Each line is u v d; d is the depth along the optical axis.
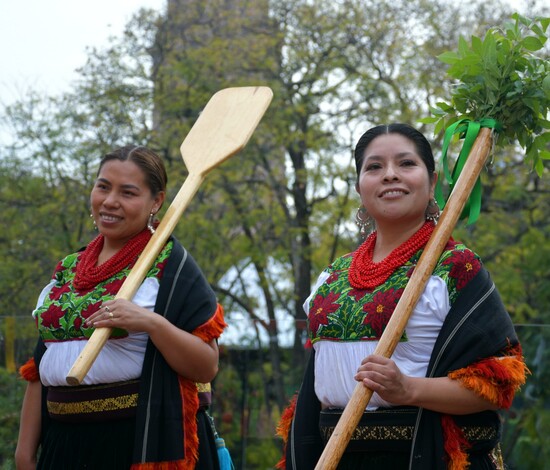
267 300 21.22
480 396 4.30
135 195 5.27
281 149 21.83
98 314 4.75
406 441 4.43
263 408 9.16
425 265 4.50
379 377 4.21
